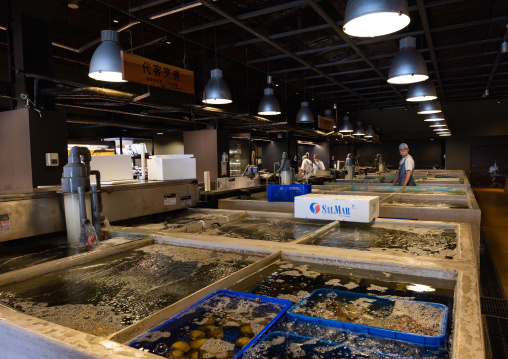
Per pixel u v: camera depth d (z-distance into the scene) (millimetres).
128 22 5262
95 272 1552
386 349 859
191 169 3551
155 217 3271
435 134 15727
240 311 1086
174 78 4531
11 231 2076
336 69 9547
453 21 6559
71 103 5520
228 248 1854
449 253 1841
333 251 1655
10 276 1412
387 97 13195
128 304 1183
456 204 4227
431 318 1022
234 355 833
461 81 11328
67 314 1105
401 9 2199
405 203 4344
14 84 4227
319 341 900
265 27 6492
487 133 14805
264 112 6266
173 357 824
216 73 4871
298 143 15062
